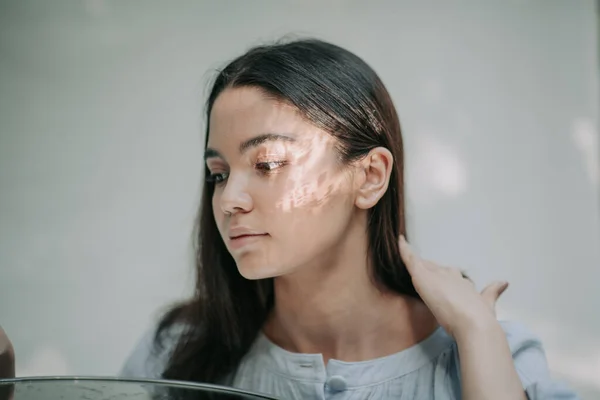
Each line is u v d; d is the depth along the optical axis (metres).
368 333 0.93
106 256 2.45
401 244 0.95
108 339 2.37
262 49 0.90
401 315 0.94
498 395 0.81
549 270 2.43
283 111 0.84
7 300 2.38
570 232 2.46
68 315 2.38
